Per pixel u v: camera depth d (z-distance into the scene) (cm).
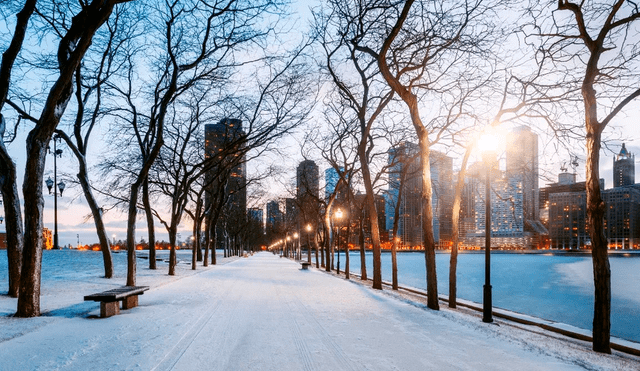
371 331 846
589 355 720
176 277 2117
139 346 691
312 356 653
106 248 1947
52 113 960
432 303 1186
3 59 967
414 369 597
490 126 1150
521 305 2452
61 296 1280
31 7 955
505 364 627
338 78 2088
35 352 650
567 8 966
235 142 2177
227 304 1184
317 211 4041
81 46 941
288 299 1323
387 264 8181
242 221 7212
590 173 920
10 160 1248
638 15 873
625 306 2592
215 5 1524
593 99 929
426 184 1273
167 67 1923
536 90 1348
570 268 7044
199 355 644
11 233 1255
